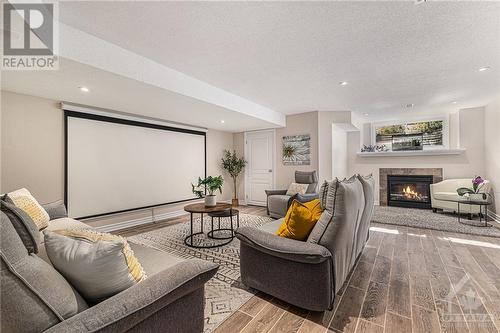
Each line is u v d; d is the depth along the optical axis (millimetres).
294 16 1839
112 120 3787
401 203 5648
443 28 1997
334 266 1629
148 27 1978
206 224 4188
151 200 4367
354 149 6285
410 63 2703
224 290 1980
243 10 1763
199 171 5406
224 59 2590
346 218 1649
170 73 2797
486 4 1692
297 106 4707
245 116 4316
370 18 1865
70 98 3100
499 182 4062
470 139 4848
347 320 1578
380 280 2107
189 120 4680
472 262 2465
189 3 1680
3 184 2777
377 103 4488
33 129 2996
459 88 3582
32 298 739
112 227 3824
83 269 910
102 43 2168
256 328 1518
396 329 1483
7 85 2604
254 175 6129
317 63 2703
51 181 3152
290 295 1699
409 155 5574
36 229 979
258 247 1820
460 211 4488
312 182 4711
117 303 874
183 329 1157
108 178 3748
